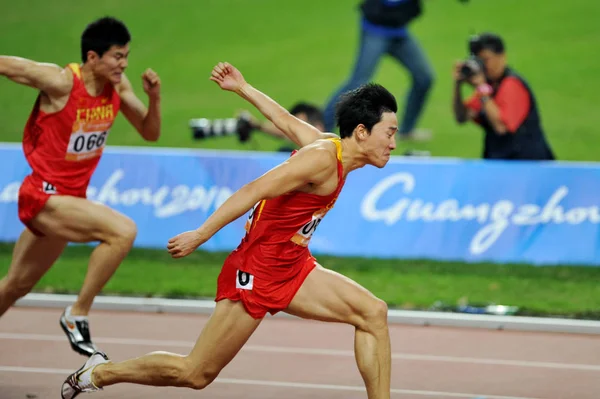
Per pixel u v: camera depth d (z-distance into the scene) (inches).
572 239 1202.6
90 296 786.2
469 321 1025.5
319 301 646.5
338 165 610.2
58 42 2071.9
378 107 612.7
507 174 1228.5
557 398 783.7
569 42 1987.0
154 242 1270.9
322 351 919.0
